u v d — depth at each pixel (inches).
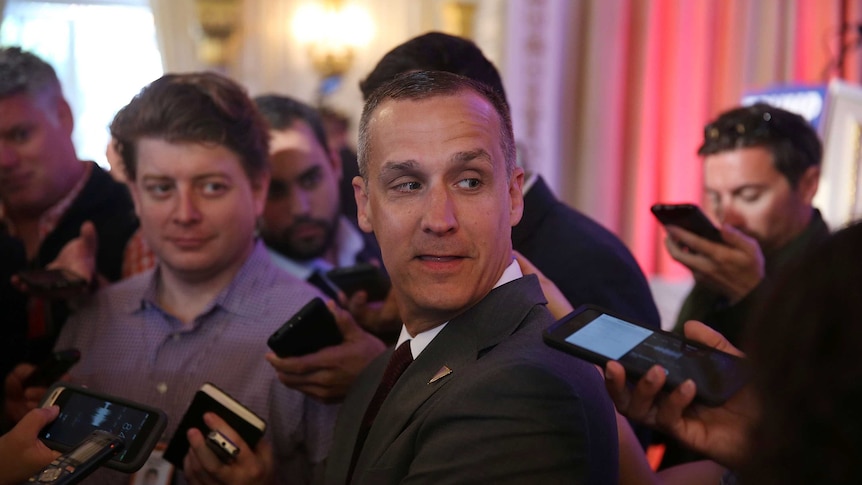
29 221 77.2
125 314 59.0
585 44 198.2
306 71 209.2
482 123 38.5
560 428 33.5
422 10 206.5
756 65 202.4
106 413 44.0
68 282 59.4
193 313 58.6
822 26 199.3
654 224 200.4
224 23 203.2
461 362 38.4
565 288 58.1
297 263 86.8
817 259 22.6
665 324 191.3
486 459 33.4
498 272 40.0
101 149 230.8
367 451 39.6
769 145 70.7
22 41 223.1
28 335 69.7
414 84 39.2
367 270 70.9
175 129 54.6
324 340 53.1
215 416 47.4
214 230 56.3
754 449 22.7
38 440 42.8
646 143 199.3
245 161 57.6
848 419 20.7
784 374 22.0
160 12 206.1
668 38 199.3
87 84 228.8
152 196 56.1
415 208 38.4
